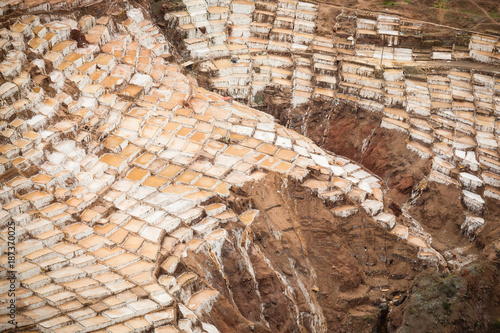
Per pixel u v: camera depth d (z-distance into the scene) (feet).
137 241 165.89
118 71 226.38
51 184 174.29
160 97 226.17
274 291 173.99
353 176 224.94
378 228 202.59
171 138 208.85
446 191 225.15
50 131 188.85
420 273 191.62
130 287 149.28
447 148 236.63
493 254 198.18
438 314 175.73
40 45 209.87
